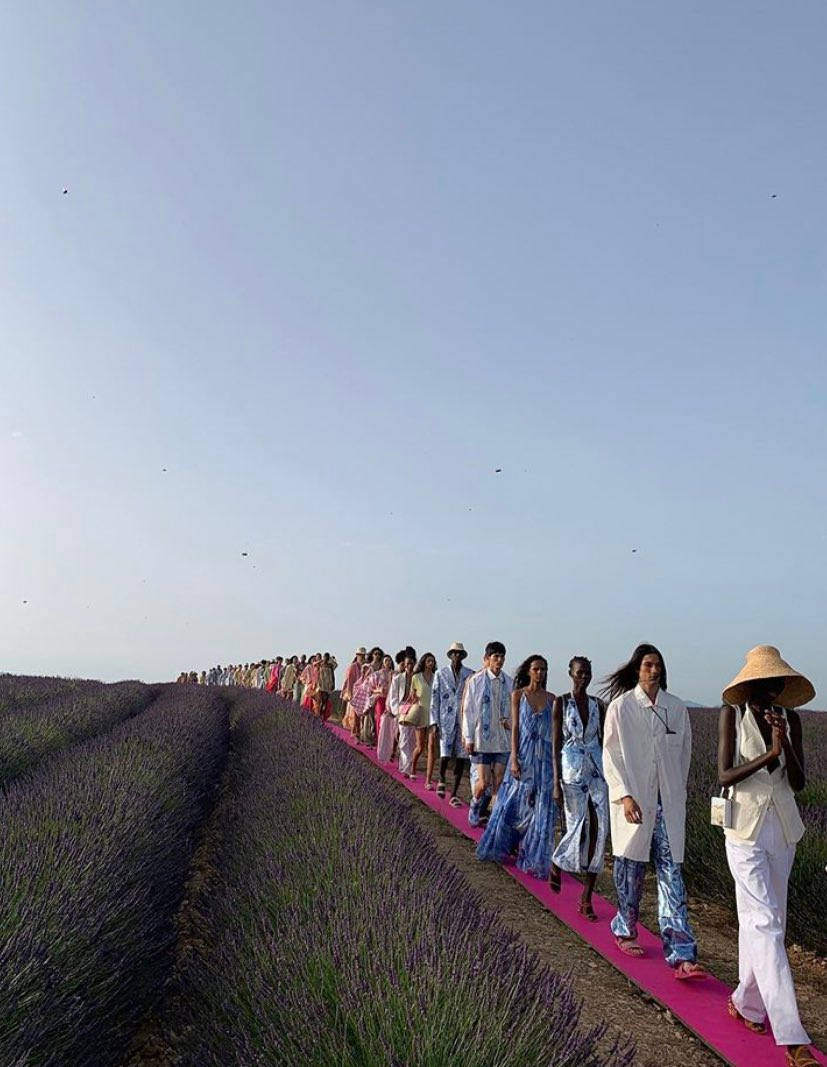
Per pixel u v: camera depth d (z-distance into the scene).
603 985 3.90
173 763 7.45
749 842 3.44
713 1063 3.18
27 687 18.38
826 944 4.73
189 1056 2.75
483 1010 2.40
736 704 3.64
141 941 3.59
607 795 4.91
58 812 4.69
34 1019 2.46
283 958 2.92
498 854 5.94
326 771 6.85
